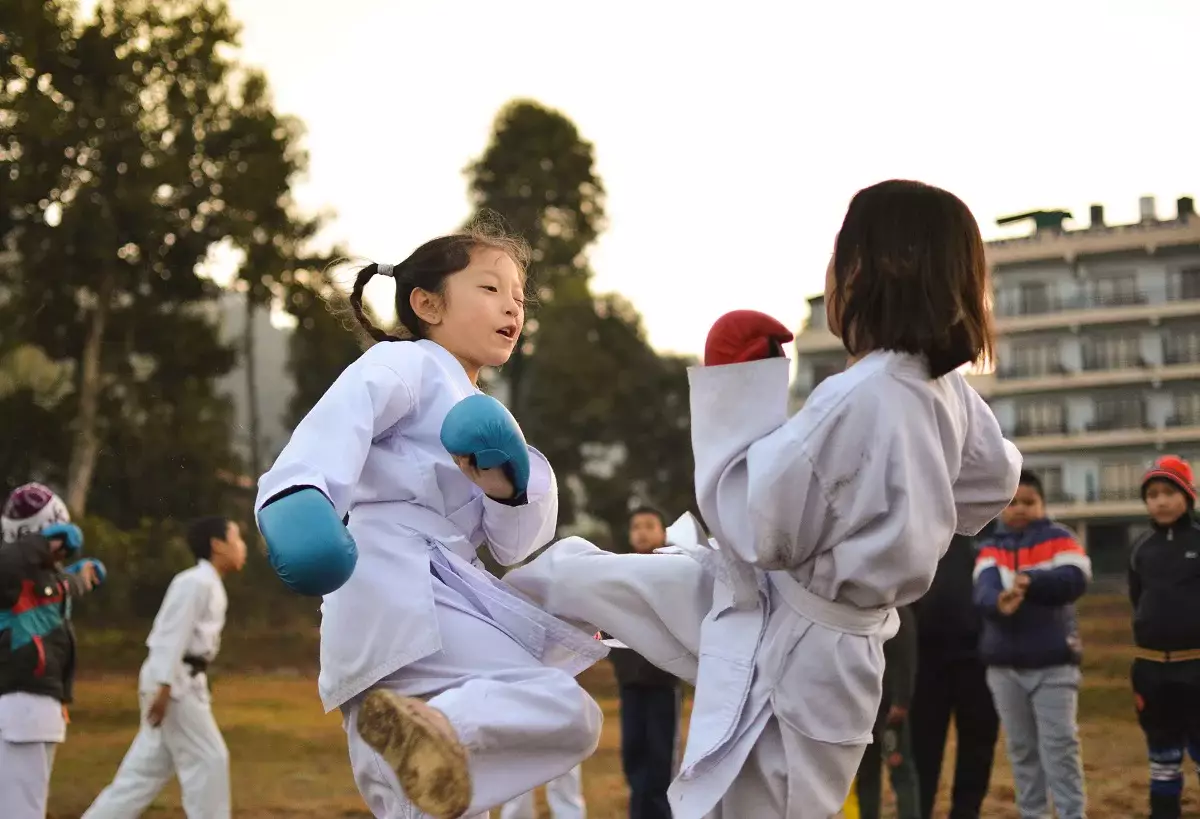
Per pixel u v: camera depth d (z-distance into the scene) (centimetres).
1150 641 744
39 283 3347
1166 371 4753
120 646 2691
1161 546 754
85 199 3303
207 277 3522
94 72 3375
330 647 354
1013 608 719
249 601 3192
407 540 355
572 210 4834
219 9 3434
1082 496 4869
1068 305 4841
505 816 723
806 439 326
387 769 347
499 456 342
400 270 393
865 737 344
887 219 340
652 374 4438
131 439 3438
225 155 3503
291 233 3588
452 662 351
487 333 385
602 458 4594
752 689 340
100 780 1162
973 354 341
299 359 4097
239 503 3697
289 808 995
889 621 355
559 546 392
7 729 650
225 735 1480
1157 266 4759
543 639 365
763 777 339
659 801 729
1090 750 1205
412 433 361
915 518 328
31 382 3297
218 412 3616
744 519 337
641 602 373
